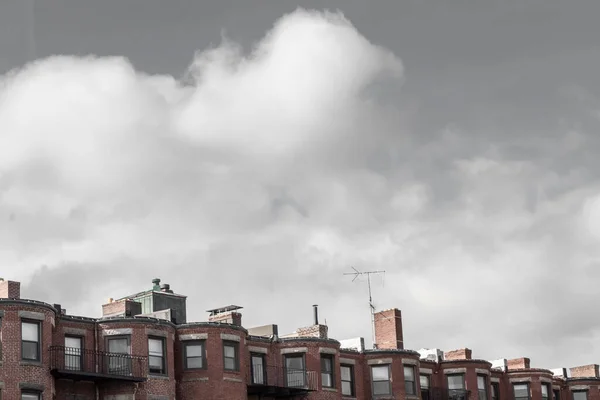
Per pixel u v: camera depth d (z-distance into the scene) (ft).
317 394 243.40
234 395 222.69
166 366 213.66
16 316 191.11
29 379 189.37
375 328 282.36
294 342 246.06
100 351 206.90
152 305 242.58
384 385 262.26
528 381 310.65
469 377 288.30
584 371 339.98
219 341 223.92
